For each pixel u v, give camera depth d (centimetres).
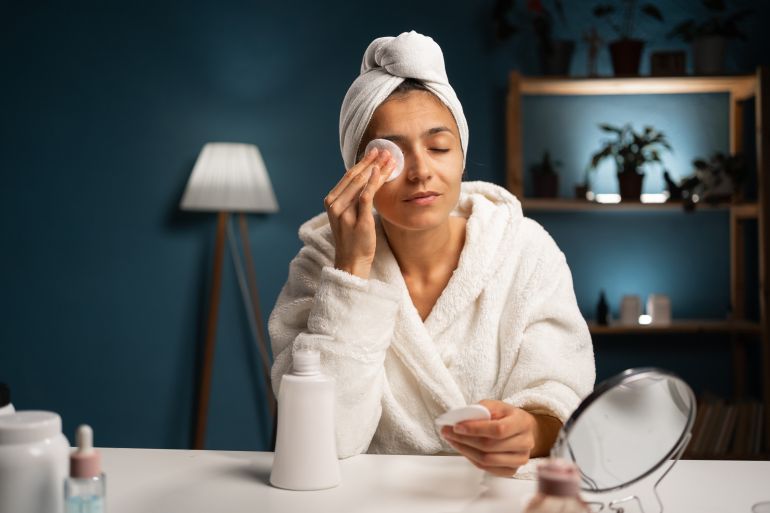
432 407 134
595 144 343
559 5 342
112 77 347
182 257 349
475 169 345
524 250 138
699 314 343
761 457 297
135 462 116
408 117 125
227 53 348
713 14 342
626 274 344
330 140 350
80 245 348
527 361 129
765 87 311
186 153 349
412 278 140
